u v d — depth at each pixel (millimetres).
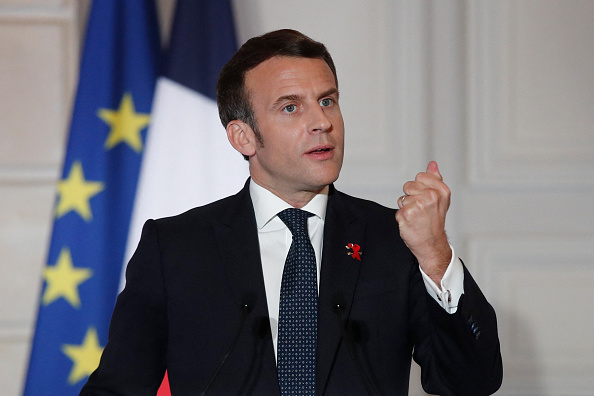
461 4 9562
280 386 4672
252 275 4965
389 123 9594
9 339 9422
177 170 8680
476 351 4469
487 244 9539
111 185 8695
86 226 8617
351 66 9602
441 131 9562
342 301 4820
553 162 9562
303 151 4867
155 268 5129
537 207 9555
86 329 8500
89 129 8688
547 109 9578
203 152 8734
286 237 5191
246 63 5141
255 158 5285
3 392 9367
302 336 4762
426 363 4887
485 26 9539
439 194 4445
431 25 9586
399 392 4797
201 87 8836
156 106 8758
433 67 9570
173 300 5016
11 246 9461
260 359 4707
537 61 9570
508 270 9547
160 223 5422
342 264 4977
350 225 5230
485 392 4688
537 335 9523
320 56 5062
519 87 9570
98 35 8781
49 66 9562
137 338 4988
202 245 5176
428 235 4426
